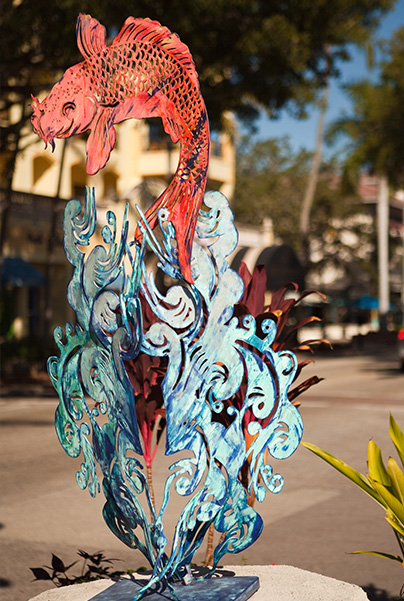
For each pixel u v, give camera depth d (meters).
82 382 3.90
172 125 3.79
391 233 54.53
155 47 3.76
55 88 3.59
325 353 33.91
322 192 46.84
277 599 3.73
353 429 12.37
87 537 6.59
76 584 4.11
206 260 3.79
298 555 6.11
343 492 8.22
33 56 16.61
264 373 3.90
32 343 21.77
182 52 3.81
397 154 34.19
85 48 3.61
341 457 10.02
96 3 14.22
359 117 35.25
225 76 17.56
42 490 8.29
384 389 18.66
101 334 3.76
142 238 3.63
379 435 11.73
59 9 14.71
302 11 16.56
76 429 3.96
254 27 16.17
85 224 3.84
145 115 3.75
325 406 15.46
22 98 18.36
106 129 3.69
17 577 5.56
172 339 3.68
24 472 9.21
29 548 6.28
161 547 3.68
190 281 3.71
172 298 3.68
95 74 3.64
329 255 48.66
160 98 3.77
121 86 3.69
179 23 15.02
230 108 18.88
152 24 3.76
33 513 7.36
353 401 16.30
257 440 3.91
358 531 6.77
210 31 15.80
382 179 38.31
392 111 33.47
